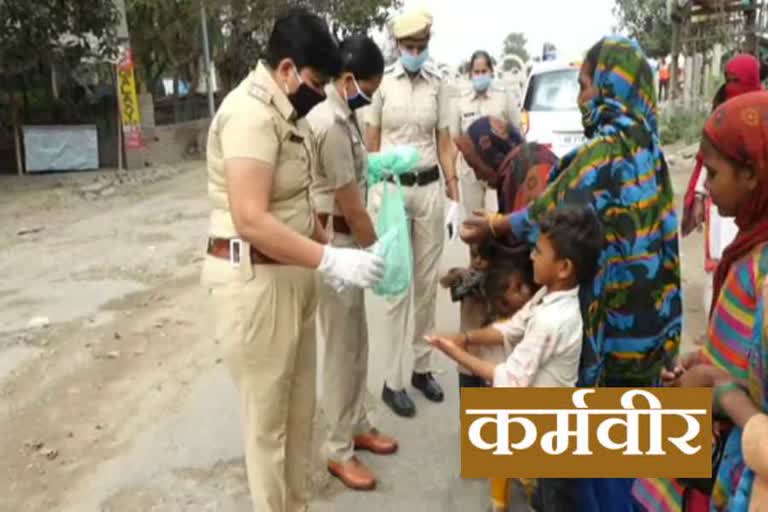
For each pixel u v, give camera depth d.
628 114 2.40
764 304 1.45
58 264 7.67
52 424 4.06
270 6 19.84
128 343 5.26
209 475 3.50
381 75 3.13
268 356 2.48
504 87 6.38
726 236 4.29
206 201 11.50
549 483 2.52
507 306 2.80
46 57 13.90
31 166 14.52
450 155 4.34
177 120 20.11
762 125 1.54
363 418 3.63
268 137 2.29
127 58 15.27
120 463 3.63
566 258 2.31
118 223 9.87
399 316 3.96
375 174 3.54
